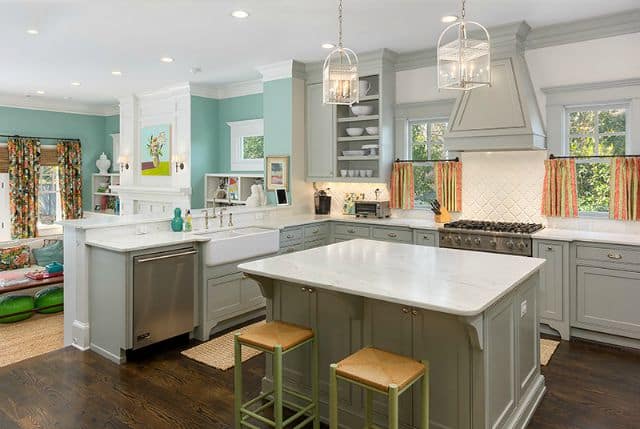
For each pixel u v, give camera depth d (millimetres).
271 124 6215
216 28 4477
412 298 2223
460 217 5371
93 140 9719
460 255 3277
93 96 8281
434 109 5414
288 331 2701
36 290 5738
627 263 3889
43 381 3439
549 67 4645
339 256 3246
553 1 3861
